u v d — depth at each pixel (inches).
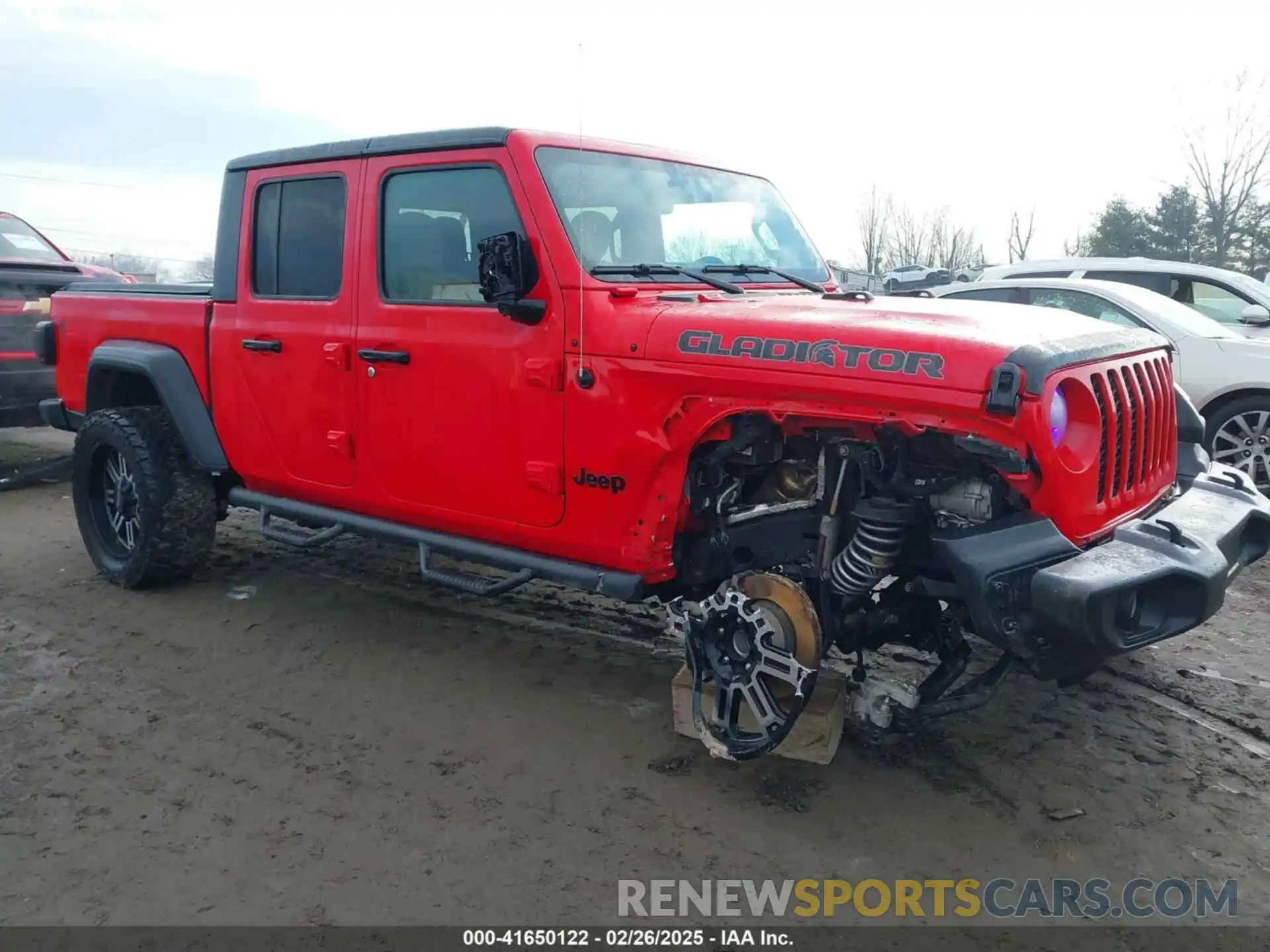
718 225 167.5
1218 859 120.0
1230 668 173.6
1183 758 143.1
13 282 298.4
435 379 155.0
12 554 236.1
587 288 139.0
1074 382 114.5
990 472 119.0
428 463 158.9
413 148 157.6
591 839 124.0
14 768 139.7
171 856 119.7
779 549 135.3
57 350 228.1
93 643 183.6
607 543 141.7
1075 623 108.7
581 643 185.8
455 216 153.9
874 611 135.0
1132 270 358.0
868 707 130.1
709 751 138.6
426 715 157.1
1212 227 1385.3
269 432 183.2
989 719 154.3
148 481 199.9
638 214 154.6
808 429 126.0
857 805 131.5
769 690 128.5
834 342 118.8
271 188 179.6
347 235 166.4
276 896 112.4
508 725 154.1
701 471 135.9
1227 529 128.9
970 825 127.0
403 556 236.2
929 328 117.5
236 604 204.4
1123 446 126.0
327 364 169.5
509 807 131.1
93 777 137.6
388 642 185.8
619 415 136.0
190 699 161.9
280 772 139.6
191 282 217.9
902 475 119.9
